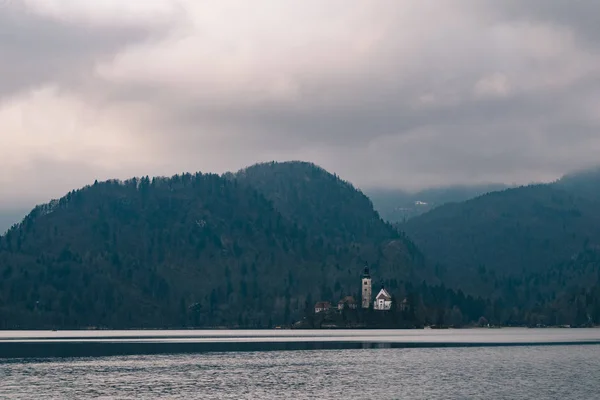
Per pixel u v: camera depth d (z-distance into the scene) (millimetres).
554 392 140375
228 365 191500
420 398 133375
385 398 133375
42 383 150375
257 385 150375
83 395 134625
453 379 160625
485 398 133125
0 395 133875
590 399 131750
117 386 146875
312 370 179500
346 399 132250
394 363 197625
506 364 194750
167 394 136875
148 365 190375
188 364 194250
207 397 133875
